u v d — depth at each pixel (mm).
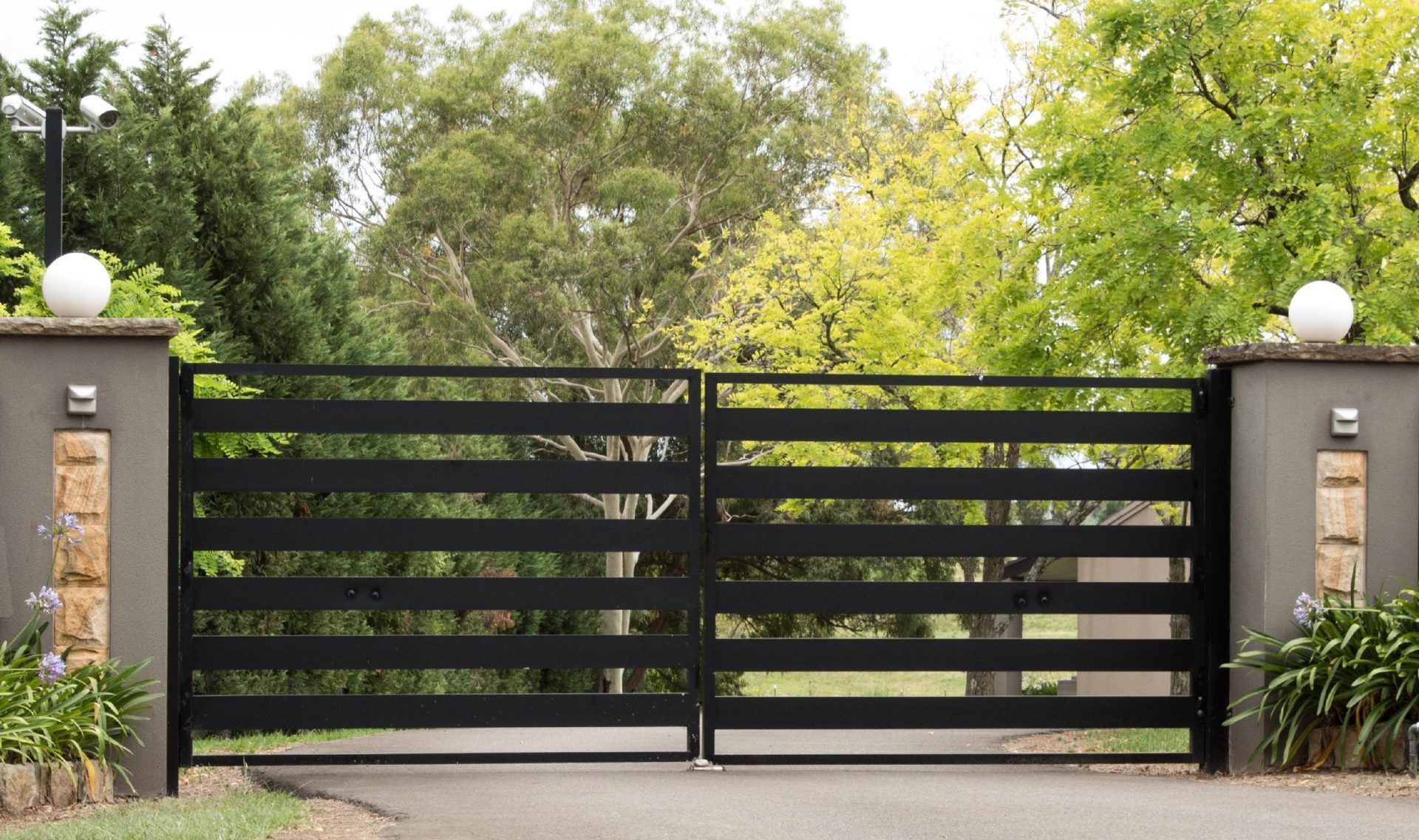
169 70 14516
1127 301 11977
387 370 6812
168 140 13617
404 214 30281
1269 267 11266
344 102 33281
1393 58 11844
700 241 31531
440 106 31875
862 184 18344
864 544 7219
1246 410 7051
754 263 20438
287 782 6645
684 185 31562
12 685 5902
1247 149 11523
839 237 17484
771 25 32031
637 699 7027
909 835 4926
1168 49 11539
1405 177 12336
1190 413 7312
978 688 18219
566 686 24250
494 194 30484
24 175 12508
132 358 6410
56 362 6348
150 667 6367
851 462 16250
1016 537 7301
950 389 15633
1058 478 7309
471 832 5062
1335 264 10773
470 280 30609
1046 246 13805
